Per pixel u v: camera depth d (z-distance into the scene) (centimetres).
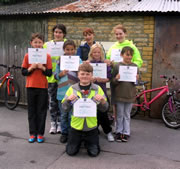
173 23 511
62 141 403
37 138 409
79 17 579
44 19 602
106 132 418
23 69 391
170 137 441
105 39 566
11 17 627
